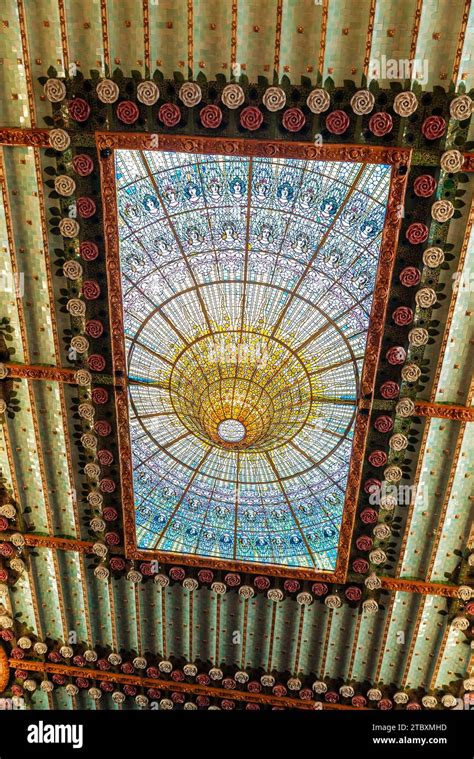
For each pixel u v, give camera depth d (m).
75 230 16.33
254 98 14.74
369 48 13.90
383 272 15.88
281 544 21.00
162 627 22.84
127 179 15.80
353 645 21.47
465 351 16.88
